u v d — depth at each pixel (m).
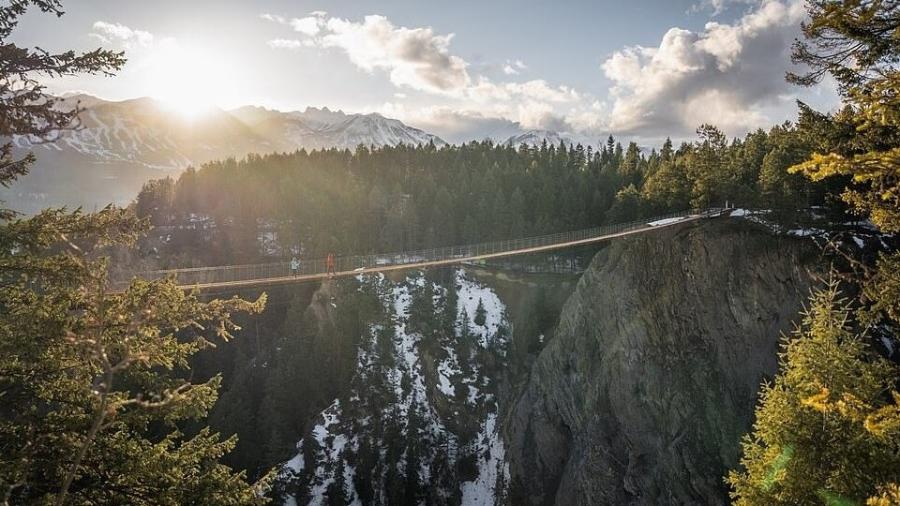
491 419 61.97
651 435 37.44
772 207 36.72
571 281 68.25
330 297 67.88
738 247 36.38
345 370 62.56
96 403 8.51
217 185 96.00
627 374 40.84
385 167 114.19
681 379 36.62
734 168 47.84
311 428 58.12
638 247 44.16
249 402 56.69
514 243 70.94
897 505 6.53
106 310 8.40
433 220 79.12
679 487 33.03
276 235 85.75
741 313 35.06
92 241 9.90
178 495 9.34
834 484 10.18
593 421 42.94
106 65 9.84
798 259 32.78
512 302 71.44
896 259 10.60
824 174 7.15
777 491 11.20
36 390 9.10
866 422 6.76
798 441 10.95
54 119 9.48
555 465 50.25
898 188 8.53
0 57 8.78
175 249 85.12
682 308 38.88
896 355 23.58
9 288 9.34
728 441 32.12
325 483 54.09
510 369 65.25
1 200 9.80
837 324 12.07
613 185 81.25
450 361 66.38
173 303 9.99
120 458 9.18
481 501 54.41
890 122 7.77
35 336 8.66
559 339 53.12
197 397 9.95
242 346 69.69
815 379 11.08
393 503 52.88
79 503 8.77
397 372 64.69
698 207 46.78
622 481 39.22
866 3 7.38
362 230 83.12
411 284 74.88
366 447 56.50
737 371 34.28
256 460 52.34
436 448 58.66
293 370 60.31
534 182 88.94
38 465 8.48
